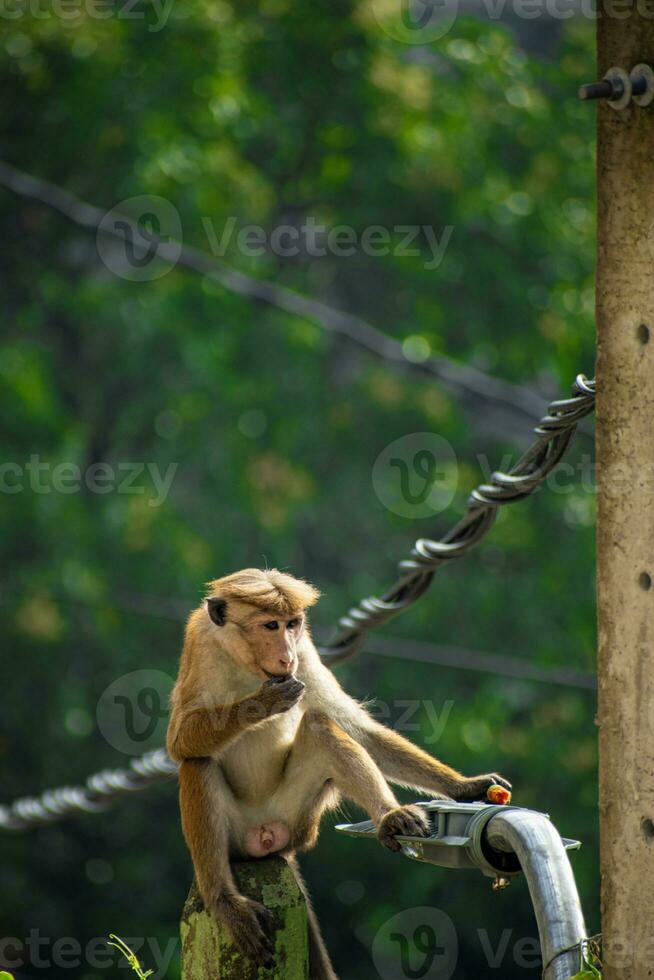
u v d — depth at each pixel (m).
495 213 21.86
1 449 19.98
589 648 19.86
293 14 22.80
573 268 22.50
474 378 20.75
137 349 21.05
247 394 20.95
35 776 19.30
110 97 21.80
